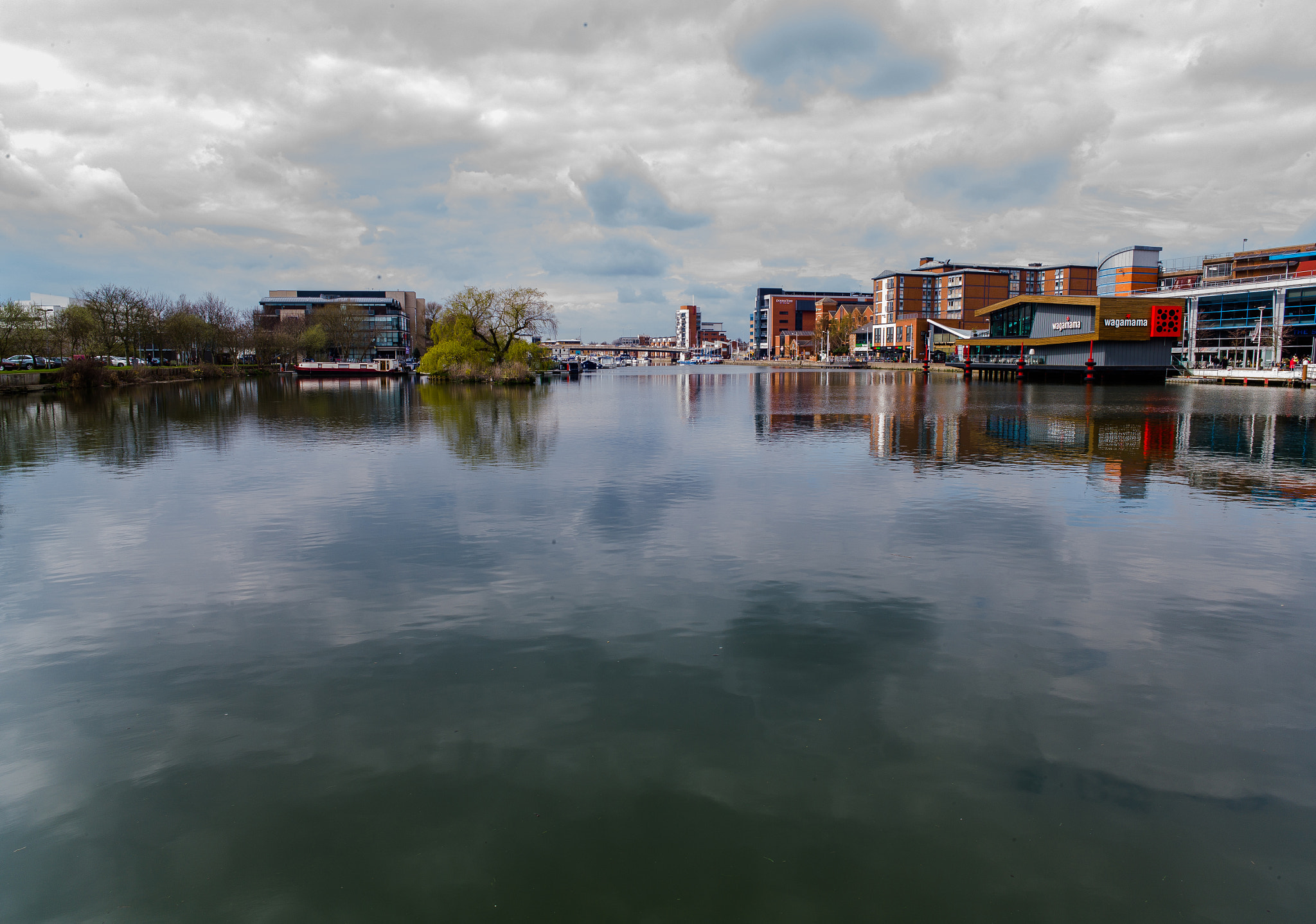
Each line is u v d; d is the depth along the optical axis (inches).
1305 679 342.0
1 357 2930.6
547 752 281.6
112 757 281.9
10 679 348.5
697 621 410.9
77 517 678.5
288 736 294.7
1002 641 382.9
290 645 382.6
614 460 1013.8
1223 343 3880.4
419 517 665.0
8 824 244.8
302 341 5413.4
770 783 261.9
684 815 245.3
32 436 1333.7
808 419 1662.2
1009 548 557.9
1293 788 259.0
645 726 299.1
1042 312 3745.1
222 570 512.1
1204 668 353.4
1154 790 258.4
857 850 230.1
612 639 386.3
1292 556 538.6
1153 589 464.4
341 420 1643.7
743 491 785.6
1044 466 956.6
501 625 406.6
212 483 846.5
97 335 3496.6
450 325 4111.7
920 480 852.0
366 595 457.4
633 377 5246.1
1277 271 3937.0
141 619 422.6
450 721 304.3
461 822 243.1
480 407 2055.9
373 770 271.4
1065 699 322.0
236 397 2536.9
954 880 218.2
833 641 383.2
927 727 298.7
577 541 579.8
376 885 217.2
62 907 211.2
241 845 234.2
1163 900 210.7
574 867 223.8
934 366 5821.9
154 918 206.5
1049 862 225.0
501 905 209.6
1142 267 5255.9
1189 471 910.4
